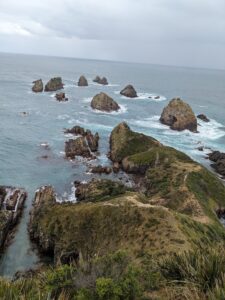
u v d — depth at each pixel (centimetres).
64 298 1459
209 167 9250
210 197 7056
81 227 5225
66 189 7212
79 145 9288
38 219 5506
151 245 4522
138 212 5156
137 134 9831
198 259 1675
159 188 7150
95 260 1702
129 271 1617
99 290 1488
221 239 5272
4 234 5222
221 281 1459
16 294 1372
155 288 1723
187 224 5050
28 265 4831
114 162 9088
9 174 7612
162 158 8375
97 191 6712
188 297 1482
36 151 9212
